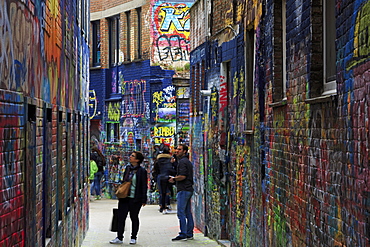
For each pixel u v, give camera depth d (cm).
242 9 1178
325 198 632
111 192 2973
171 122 2650
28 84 614
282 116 847
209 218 1520
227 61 1365
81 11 1432
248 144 1120
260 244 1004
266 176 959
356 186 527
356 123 524
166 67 2680
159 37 2689
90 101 3123
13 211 533
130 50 2848
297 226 756
